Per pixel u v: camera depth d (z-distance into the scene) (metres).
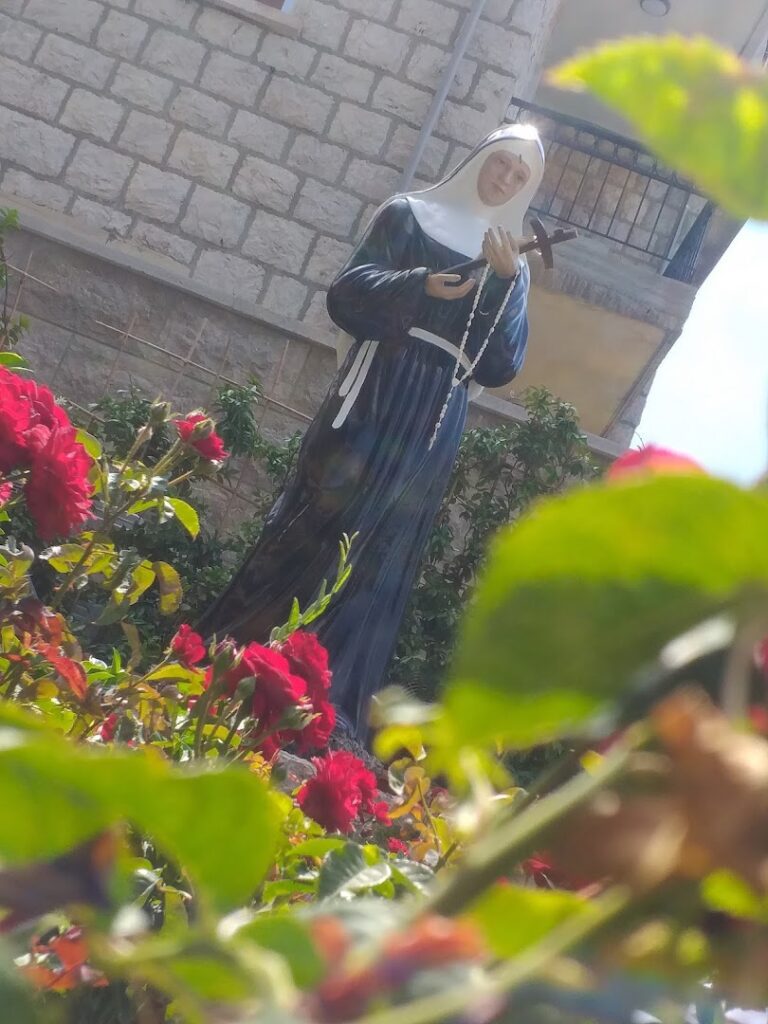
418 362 4.28
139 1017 0.68
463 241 4.48
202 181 7.94
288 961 0.24
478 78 8.06
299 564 4.25
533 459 6.88
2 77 7.95
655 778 0.18
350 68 8.08
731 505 0.16
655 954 0.20
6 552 1.64
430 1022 0.19
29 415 1.51
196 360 7.61
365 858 0.60
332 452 4.21
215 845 0.23
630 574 0.17
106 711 1.38
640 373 8.32
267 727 1.38
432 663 6.30
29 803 0.22
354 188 7.98
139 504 1.79
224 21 8.10
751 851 0.15
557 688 0.18
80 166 7.91
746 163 0.20
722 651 0.18
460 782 0.39
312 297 7.86
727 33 10.02
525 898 0.26
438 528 6.66
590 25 10.30
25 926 0.32
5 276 7.21
